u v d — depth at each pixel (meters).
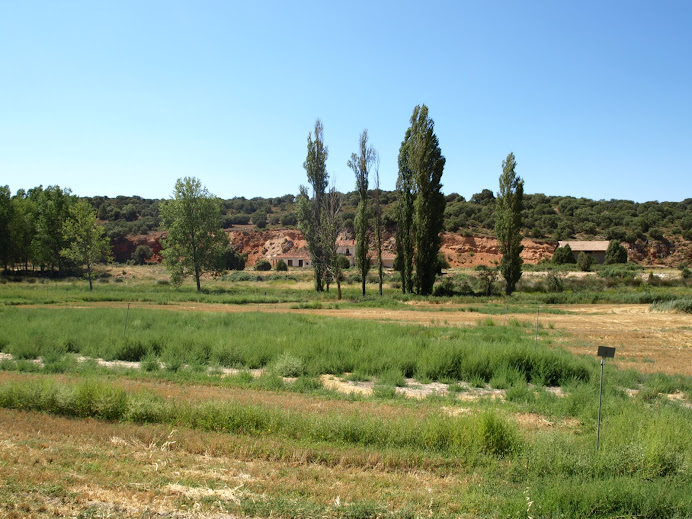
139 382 13.73
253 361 16.69
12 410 10.52
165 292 49.28
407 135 47.81
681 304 34.62
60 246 66.00
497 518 6.36
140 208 135.25
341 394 13.02
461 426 9.24
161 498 6.58
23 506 6.21
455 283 51.53
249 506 6.36
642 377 15.59
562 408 11.78
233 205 152.25
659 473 7.87
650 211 114.00
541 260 88.94
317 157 50.69
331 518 6.25
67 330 20.44
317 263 51.19
